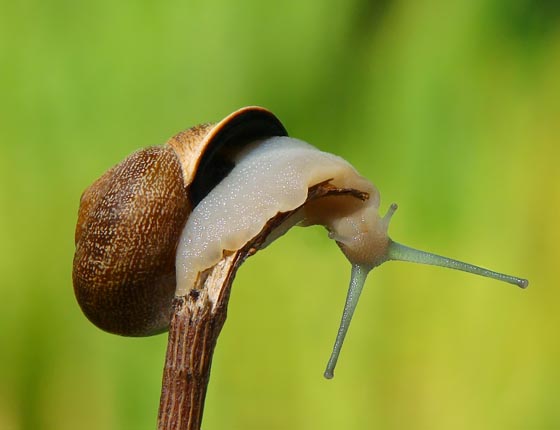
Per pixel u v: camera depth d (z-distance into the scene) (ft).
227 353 1.55
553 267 1.59
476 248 1.60
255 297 1.56
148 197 1.30
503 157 1.61
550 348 1.58
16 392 1.55
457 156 1.61
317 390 1.55
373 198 1.35
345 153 1.61
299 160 1.32
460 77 1.62
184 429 1.27
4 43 1.57
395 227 1.60
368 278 1.57
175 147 1.31
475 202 1.60
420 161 1.61
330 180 1.33
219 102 1.59
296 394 1.55
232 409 1.55
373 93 1.61
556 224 1.60
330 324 1.56
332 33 1.60
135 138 1.58
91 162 1.58
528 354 1.58
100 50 1.58
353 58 1.61
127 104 1.58
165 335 1.55
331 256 1.56
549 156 1.61
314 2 1.60
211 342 1.28
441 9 1.62
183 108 1.58
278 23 1.59
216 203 1.31
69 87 1.57
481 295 1.58
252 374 1.55
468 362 1.57
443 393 1.56
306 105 1.60
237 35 1.59
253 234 1.31
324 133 1.61
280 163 1.32
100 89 1.58
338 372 1.56
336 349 1.37
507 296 1.58
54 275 1.56
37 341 1.55
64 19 1.56
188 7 1.58
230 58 1.59
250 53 1.59
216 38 1.59
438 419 1.57
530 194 1.60
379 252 1.37
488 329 1.58
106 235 1.30
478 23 1.62
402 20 1.62
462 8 1.62
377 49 1.61
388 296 1.57
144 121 1.58
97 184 1.32
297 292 1.56
